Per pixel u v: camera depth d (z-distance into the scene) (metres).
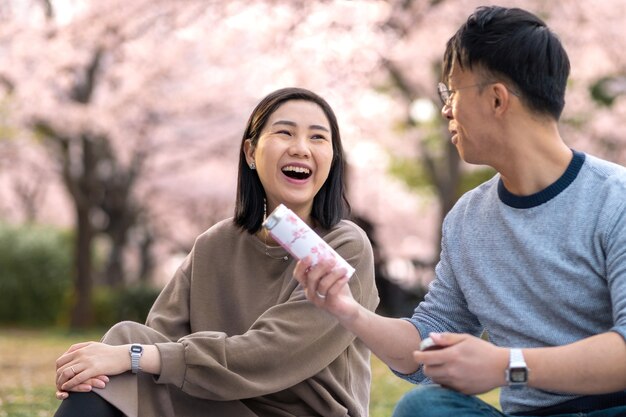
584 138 15.69
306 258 2.23
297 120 2.94
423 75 14.92
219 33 12.91
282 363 2.73
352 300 2.34
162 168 18.23
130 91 14.26
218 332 2.78
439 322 2.54
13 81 13.72
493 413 2.12
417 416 2.08
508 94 2.24
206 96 15.40
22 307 16.22
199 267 3.05
